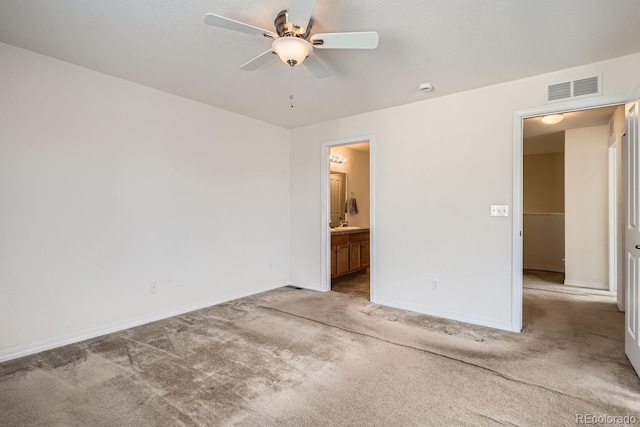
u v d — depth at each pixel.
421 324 3.16
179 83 3.12
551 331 2.99
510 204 3.02
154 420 1.73
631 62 2.50
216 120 3.84
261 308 3.68
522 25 2.08
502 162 3.05
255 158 4.33
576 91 2.70
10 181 2.44
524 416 1.75
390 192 3.76
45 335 2.60
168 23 2.12
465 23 2.07
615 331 2.99
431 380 2.12
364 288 4.66
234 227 4.06
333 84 3.09
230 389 2.02
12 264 2.46
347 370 2.26
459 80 2.98
